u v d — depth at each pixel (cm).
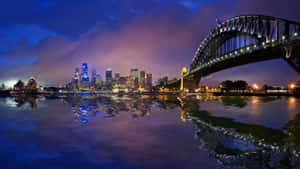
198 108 2178
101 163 542
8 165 526
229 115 1575
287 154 607
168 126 1059
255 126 1084
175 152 632
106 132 900
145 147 683
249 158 575
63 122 1166
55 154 609
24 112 1702
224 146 693
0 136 821
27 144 715
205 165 527
